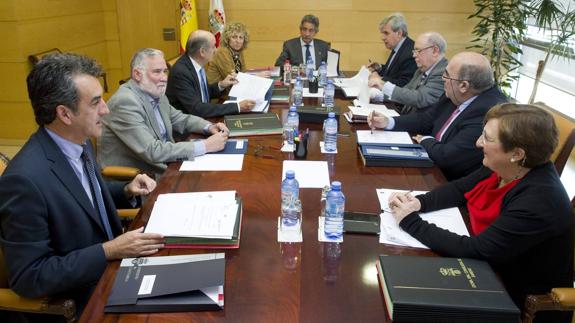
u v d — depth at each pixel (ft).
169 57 17.83
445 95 8.17
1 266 4.31
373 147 6.87
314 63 14.66
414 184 5.91
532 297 4.10
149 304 3.53
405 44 12.96
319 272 4.03
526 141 4.25
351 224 4.82
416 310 3.40
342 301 3.66
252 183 5.82
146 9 17.33
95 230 4.78
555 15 13.35
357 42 17.70
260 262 4.16
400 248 4.44
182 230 4.43
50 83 4.31
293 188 5.09
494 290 3.59
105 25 17.51
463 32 17.20
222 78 12.66
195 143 6.82
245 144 7.25
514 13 14.80
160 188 5.66
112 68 18.06
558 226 4.21
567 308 4.07
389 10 17.21
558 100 14.33
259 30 17.78
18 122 13.92
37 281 3.96
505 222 4.20
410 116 8.39
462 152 6.78
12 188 4.04
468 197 5.22
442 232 4.45
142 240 4.24
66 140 4.71
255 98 10.01
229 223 4.58
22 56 13.25
